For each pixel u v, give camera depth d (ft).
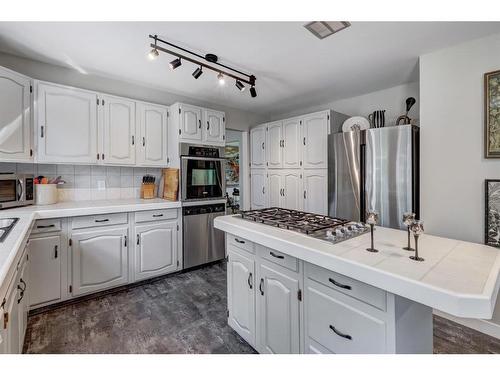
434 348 5.71
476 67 6.48
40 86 7.39
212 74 8.84
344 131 10.30
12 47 6.94
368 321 3.34
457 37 6.36
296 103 12.48
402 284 2.82
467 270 3.03
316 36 6.30
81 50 7.10
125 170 10.09
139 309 7.17
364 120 9.84
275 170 12.68
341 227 4.75
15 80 6.84
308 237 4.50
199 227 10.25
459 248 3.88
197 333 6.07
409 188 7.66
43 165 8.32
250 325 5.39
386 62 7.83
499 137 6.15
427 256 3.52
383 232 4.90
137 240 8.61
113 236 8.09
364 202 8.69
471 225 6.64
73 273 7.36
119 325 6.38
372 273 3.09
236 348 5.53
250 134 14.15
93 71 8.58
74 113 7.99
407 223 3.63
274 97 11.47
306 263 4.17
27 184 7.53
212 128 10.85
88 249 7.61
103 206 7.81
